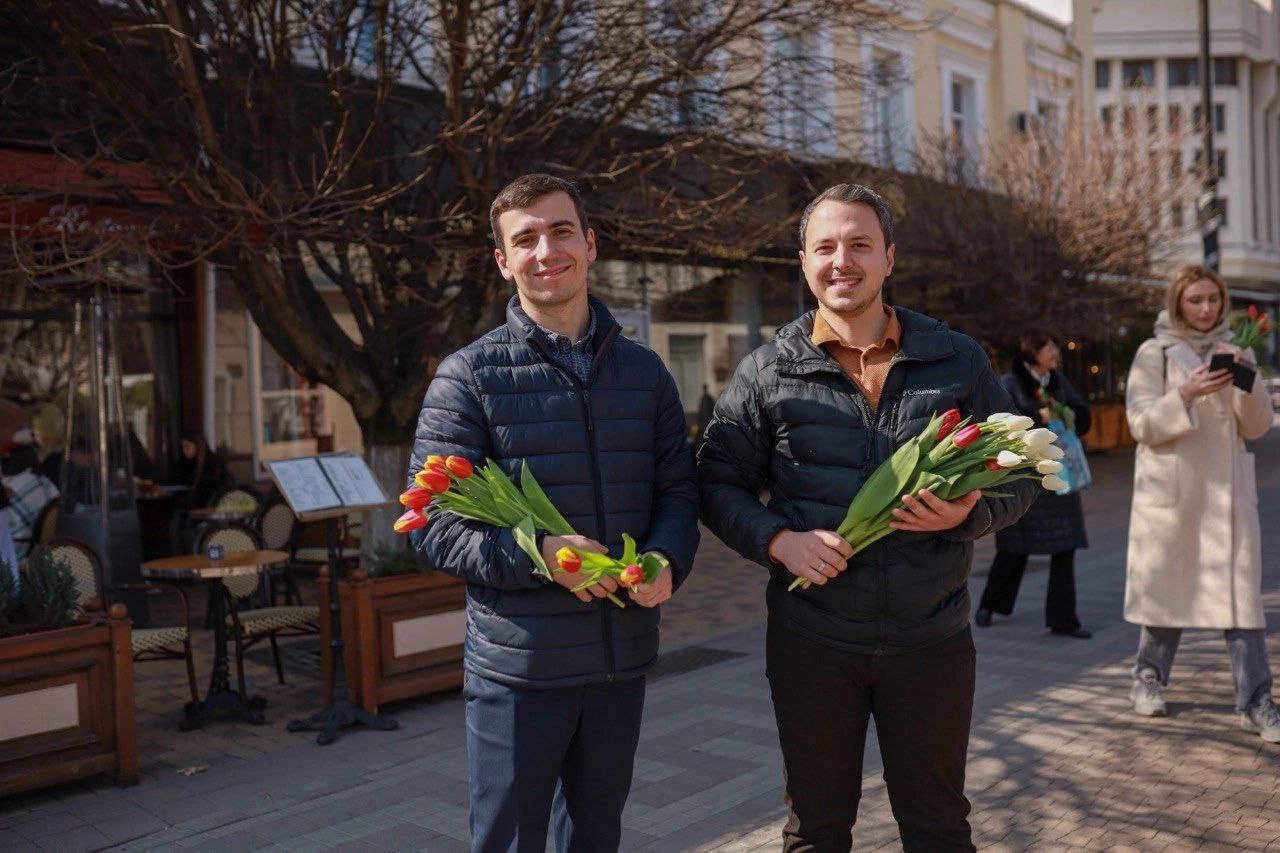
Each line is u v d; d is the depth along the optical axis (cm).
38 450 1017
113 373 806
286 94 692
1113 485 1598
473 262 675
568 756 264
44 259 622
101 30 623
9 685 432
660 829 399
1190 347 486
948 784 264
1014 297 1506
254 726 555
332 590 535
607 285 912
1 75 697
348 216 625
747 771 459
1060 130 1750
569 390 256
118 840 407
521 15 665
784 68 803
